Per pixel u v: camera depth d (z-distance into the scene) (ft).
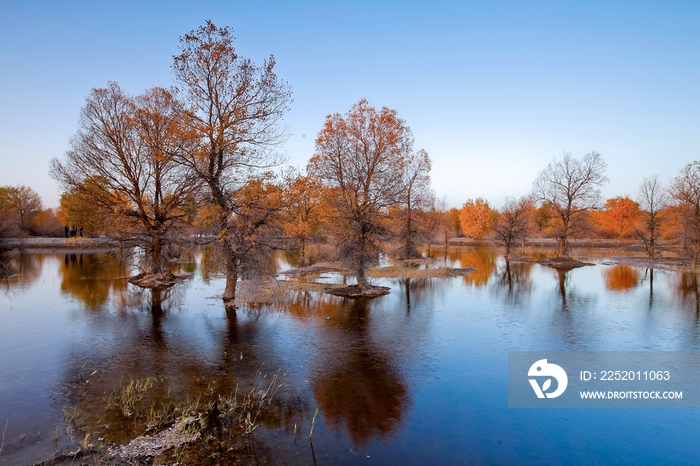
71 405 33.68
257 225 71.97
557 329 59.52
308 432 30.09
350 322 63.10
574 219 165.89
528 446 28.99
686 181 138.51
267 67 72.02
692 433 31.19
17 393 35.99
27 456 26.02
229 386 38.27
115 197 98.84
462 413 33.86
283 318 65.10
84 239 143.02
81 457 26.08
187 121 67.77
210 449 27.35
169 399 35.04
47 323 60.34
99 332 55.93
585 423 32.53
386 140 115.34
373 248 90.99
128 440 28.27
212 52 68.95
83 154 96.27
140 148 98.07
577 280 110.73
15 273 112.16
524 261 164.55
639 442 29.91
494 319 65.62
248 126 71.72
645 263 153.99
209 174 69.67
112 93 97.76
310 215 137.39
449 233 277.23
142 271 107.55
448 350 50.03
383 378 41.09
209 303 75.36
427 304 77.46
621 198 281.54
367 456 27.12
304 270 124.06
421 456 27.37
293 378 40.68
